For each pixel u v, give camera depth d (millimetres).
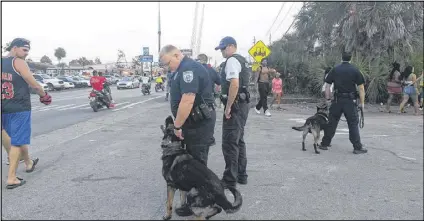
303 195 4527
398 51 16297
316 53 21797
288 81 18641
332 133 6934
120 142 7793
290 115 12523
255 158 6332
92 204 4246
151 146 7355
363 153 6680
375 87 15461
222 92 4723
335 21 18047
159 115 12758
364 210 4066
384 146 7293
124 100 20812
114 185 4898
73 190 4711
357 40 17156
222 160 6180
